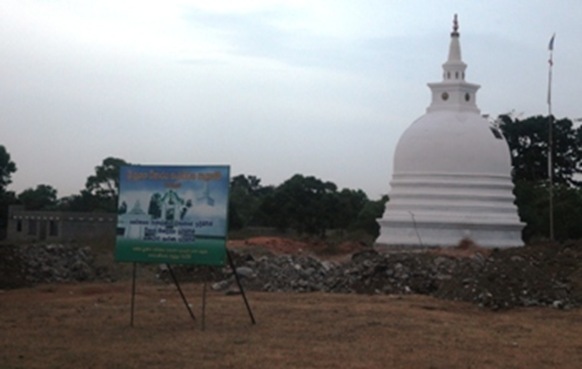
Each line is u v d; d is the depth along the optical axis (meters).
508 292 40.47
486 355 26.62
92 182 125.94
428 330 31.22
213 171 29.78
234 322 32.31
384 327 31.61
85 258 55.62
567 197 100.12
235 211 117.44
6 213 100.12
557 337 30.61
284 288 47.50
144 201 30.25
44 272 50.91
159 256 30.02
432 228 78.94
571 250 49.06
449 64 85.69
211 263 29.58
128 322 32.09
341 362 24.89
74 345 26.98
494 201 79.94
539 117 123.94
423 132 82.00
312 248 75.50
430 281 47.06
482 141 81.12
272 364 24.41
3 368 23.45
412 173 81.38
